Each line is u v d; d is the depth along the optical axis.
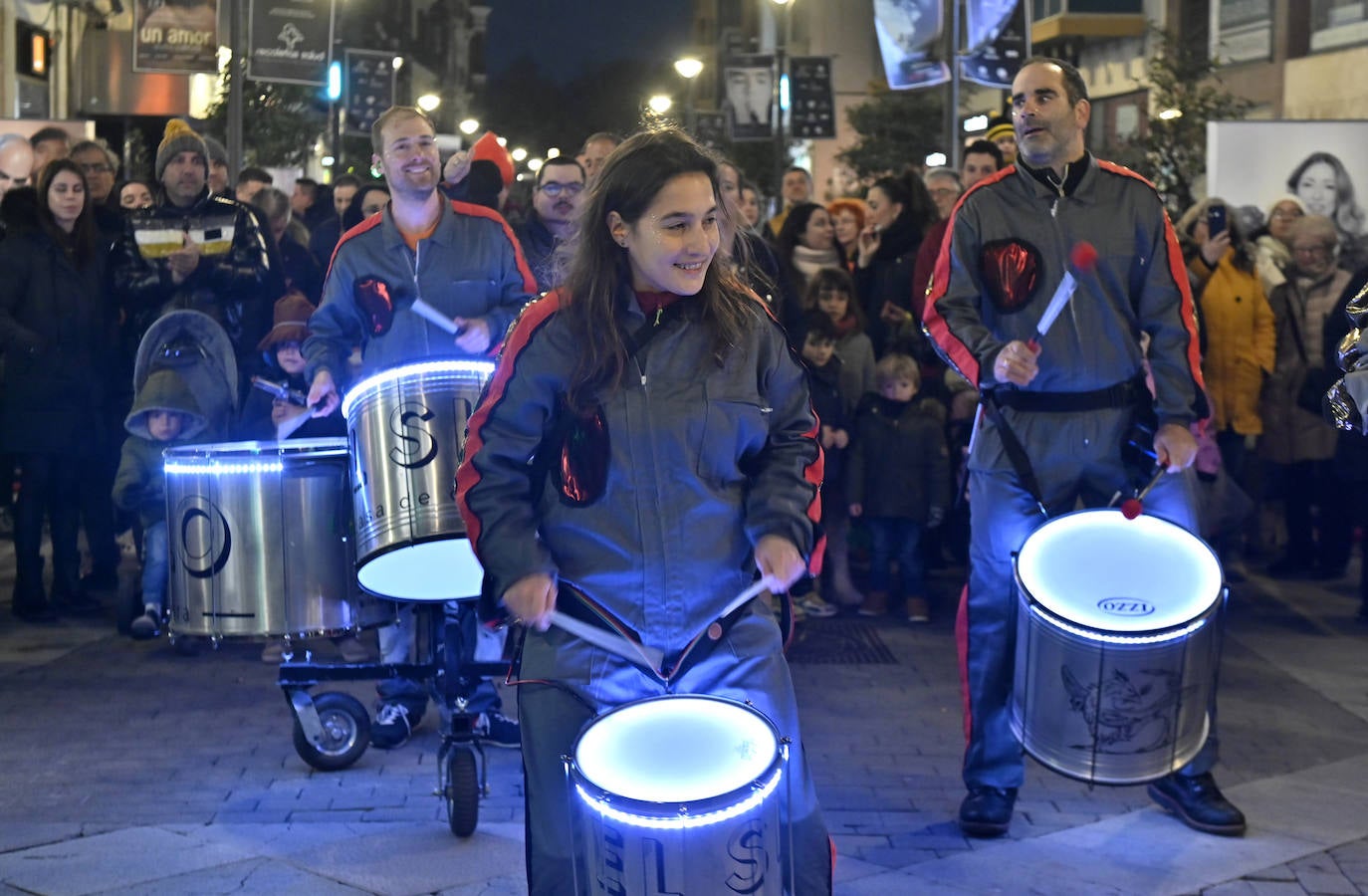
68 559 8.27
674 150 2.90
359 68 20.47
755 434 3.00
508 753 5.60
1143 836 4.75
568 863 2.91
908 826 4.87
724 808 2.54
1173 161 17.44
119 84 25.34
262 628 4.73
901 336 8.47
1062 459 4.54
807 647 7.46
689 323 2.96
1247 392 9.17
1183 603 3.99
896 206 8.96
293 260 9.69
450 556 4.40
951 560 9.86
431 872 4.43
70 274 7.97
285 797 5.12
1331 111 21.86
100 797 5.14
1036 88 4.48
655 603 2.94
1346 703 6.42
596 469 2.93
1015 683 4.23
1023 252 4.54
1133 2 29.94
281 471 4.72
